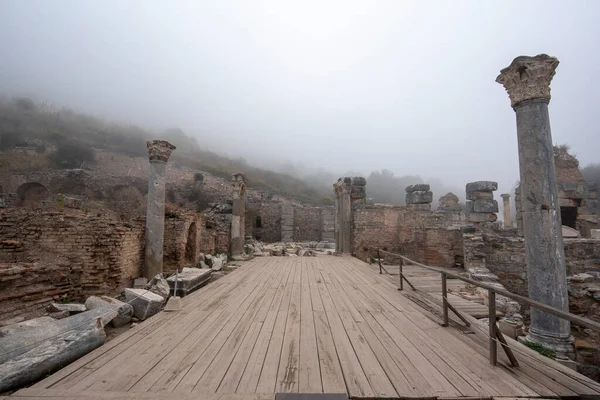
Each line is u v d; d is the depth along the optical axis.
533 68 5.59
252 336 4.59
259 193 35.62
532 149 5.57
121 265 7.63
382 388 3.13
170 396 2.91
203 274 9.20
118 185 32.19
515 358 3.62
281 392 3.02
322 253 18.94
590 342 7.37
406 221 16.45
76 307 5.42
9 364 3.27
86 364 3.61
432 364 3.70
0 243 6.59
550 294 5.18
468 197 19.47
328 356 3.90
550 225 5.33
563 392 3.09
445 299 5.09
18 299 5.11
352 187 17.69
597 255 11.30
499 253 11.74
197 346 4.18
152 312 5.85
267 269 11.86
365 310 6.05
